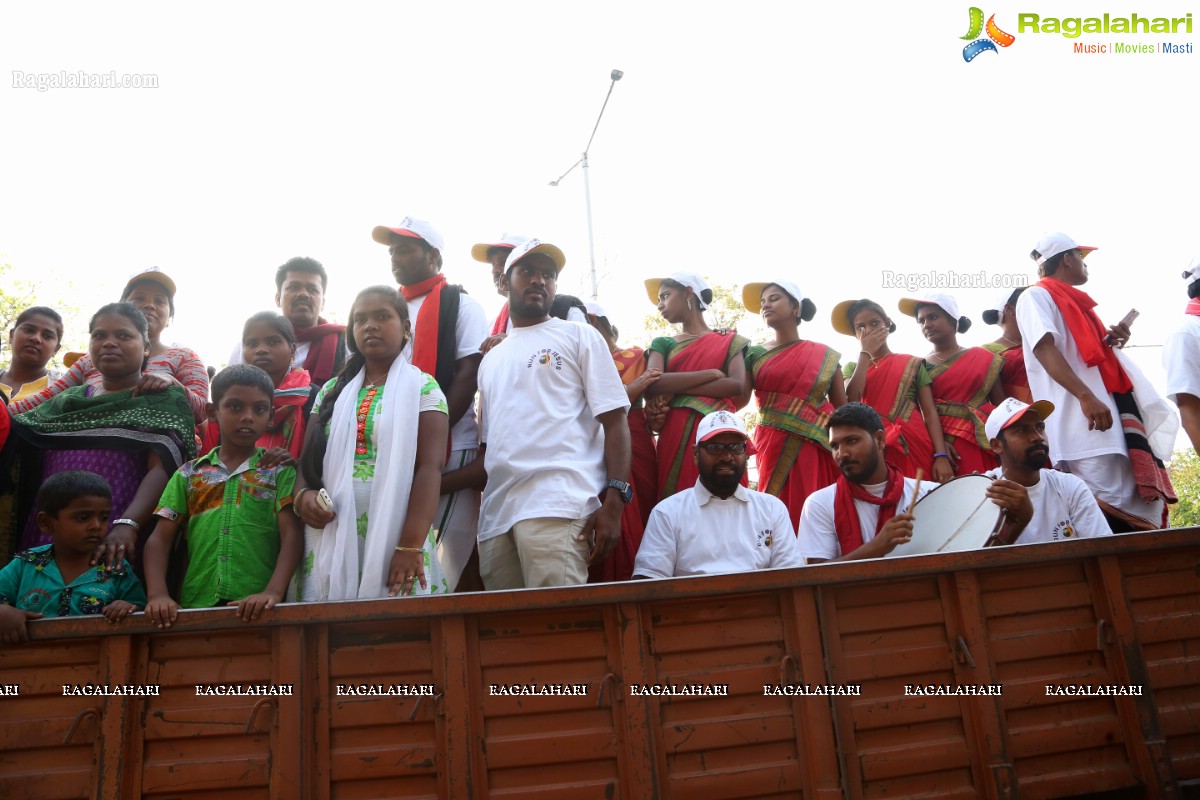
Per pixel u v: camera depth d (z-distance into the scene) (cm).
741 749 316
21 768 295
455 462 456
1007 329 657
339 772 299
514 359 430
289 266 558
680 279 572
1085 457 521
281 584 352
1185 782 335
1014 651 337
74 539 357
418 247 500
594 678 314
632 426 522
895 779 321
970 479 427
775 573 321
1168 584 353
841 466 459
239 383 386
